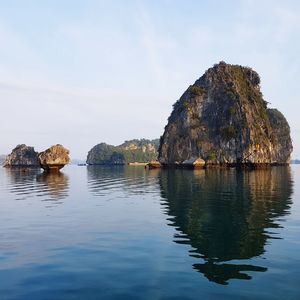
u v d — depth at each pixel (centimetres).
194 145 15425
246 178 6638
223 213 2394
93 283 1083
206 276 1141
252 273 1166
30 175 8525
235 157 14575
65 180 6359
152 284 1073
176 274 1160
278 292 1005
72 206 2805
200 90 16950
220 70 17538
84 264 1272
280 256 1366
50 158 10119
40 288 1047
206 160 14612
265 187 4541
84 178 7056
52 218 2239
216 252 1427
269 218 2194
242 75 18188
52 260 1326
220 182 5519
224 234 1748
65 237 1700
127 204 2908
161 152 16262
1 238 1686
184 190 4147
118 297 975
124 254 1400
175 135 16150
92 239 1655
